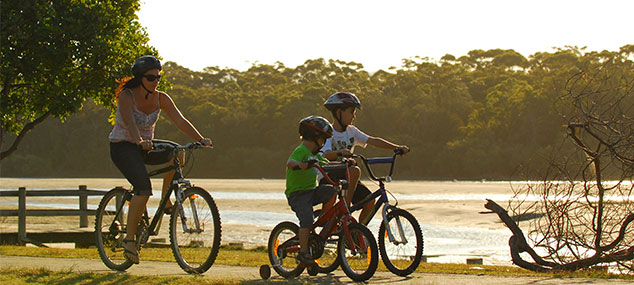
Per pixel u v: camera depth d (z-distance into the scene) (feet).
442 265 66.44
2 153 128.57
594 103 67.46
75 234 107.04
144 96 46.73
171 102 48.52
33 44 120.47
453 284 44.11
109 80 126.11
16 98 130.31
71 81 129.80
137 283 42.68
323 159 46.93
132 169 46.47
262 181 647.56
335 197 46.37
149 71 46.37
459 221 201.05
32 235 104.47
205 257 45.85
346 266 45.88
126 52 130.31
